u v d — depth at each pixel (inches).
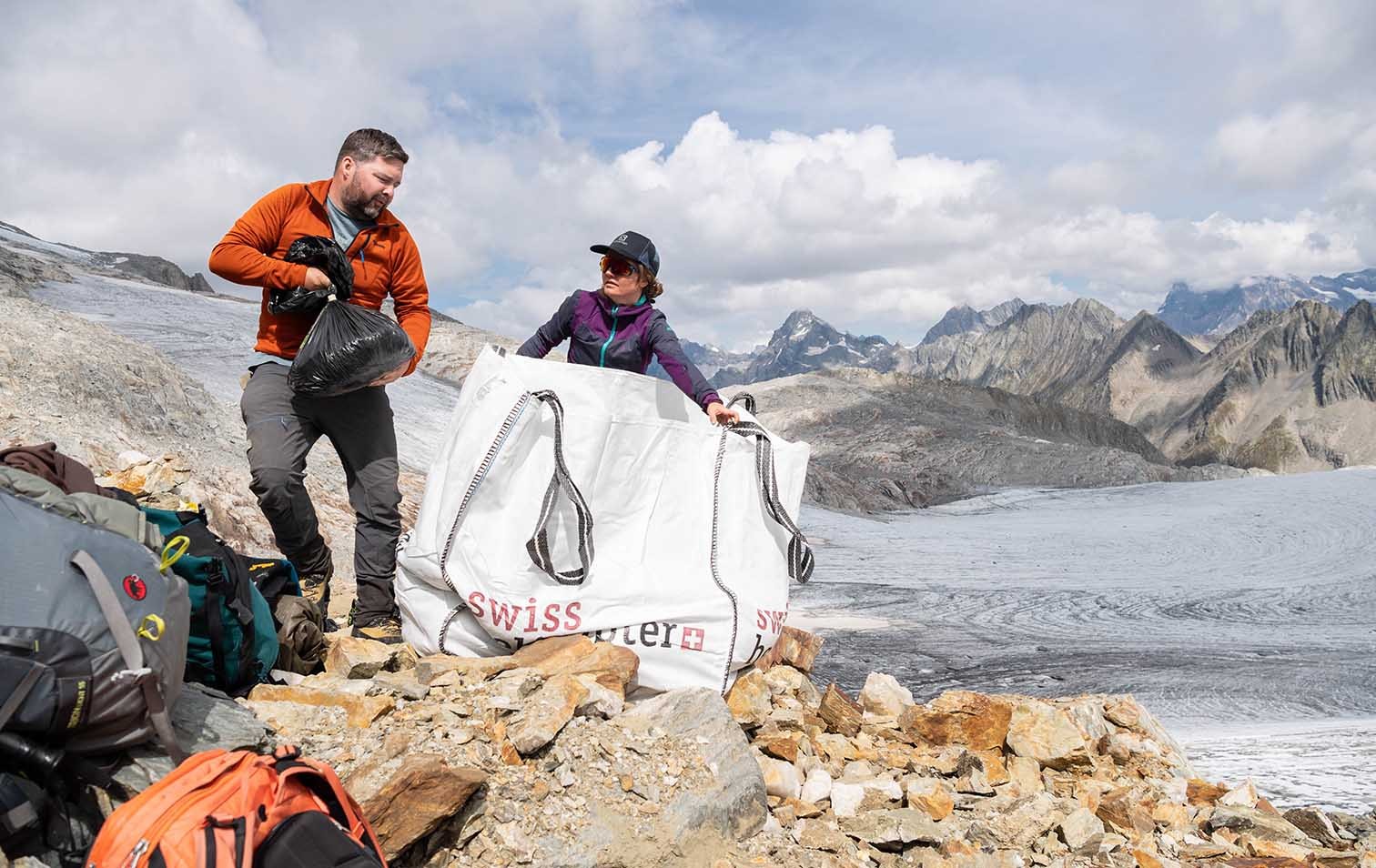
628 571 137.3
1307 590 1192.8
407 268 142.0
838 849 113.7
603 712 118.0
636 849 100.9
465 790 96.3
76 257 1883.6
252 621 108.4
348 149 132.8
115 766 73.8
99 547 74.4
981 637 826.8
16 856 63.9
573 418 135.6
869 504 2175.2
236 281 128.2
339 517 471.5
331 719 107.0
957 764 146.3
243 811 60.4
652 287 147.9
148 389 456.1
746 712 140.1
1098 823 131.8
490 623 130.5
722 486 145.4
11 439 323.3
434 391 1285.7
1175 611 1037.8
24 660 65.1
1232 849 138.4
